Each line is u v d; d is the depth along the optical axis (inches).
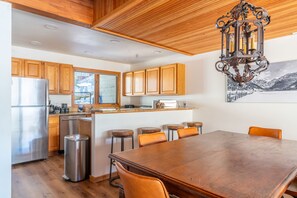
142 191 40.5
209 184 41.4
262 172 48.6
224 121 156.4
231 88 151.7
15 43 155.3
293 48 122.7
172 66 179.5
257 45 59.4
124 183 44.7
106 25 105.6
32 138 147.2
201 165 53.3
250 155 63.4
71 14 95.6
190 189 40.9
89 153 120.3
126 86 232.1
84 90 215.8
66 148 117.0
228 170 49.7
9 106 81.6
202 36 126.2
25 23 114.2
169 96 202.7
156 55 196.4
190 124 155.9
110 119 122.8
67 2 94.3
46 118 154.9
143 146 77.7
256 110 138.5
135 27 109.7
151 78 198.1
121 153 64.6
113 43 155.0
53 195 96.7
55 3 90.3
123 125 129.2
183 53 169.5
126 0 81.5
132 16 95.0
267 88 132.9
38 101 150.6
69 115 174.9
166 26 108.0
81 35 135.6
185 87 185.2
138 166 53.2
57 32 129.6
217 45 146.4
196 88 176.1
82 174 115.3
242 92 145.5
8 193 80.7
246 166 52.8
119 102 239.6
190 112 177.5
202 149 70.6
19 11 98.4
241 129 146.3
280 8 87.8
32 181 112.9
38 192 99.6
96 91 224.8
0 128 79.3
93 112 118.4
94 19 102.1
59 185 108.6
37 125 149.8
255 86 138.6
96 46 164.1
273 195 37.0
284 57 126.1
